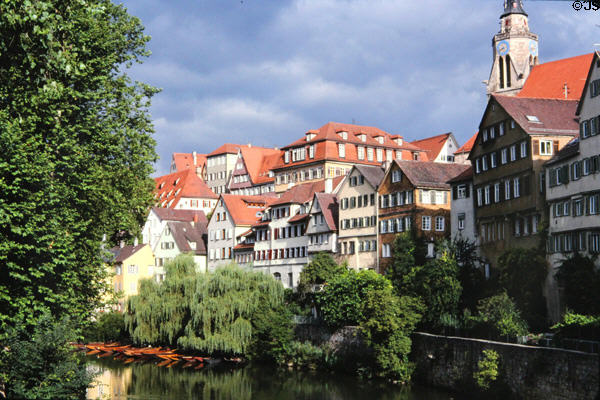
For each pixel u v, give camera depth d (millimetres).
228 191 168125
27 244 34219
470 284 63594
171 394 61562
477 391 52031
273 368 74875
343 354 69750
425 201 81438
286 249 103938
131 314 87812
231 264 81688
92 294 49281
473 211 74500
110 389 63906
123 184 52969
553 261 58562
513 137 66125
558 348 44562
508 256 61562
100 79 45562
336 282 72250
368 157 133625
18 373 31562
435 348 58844
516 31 136875
